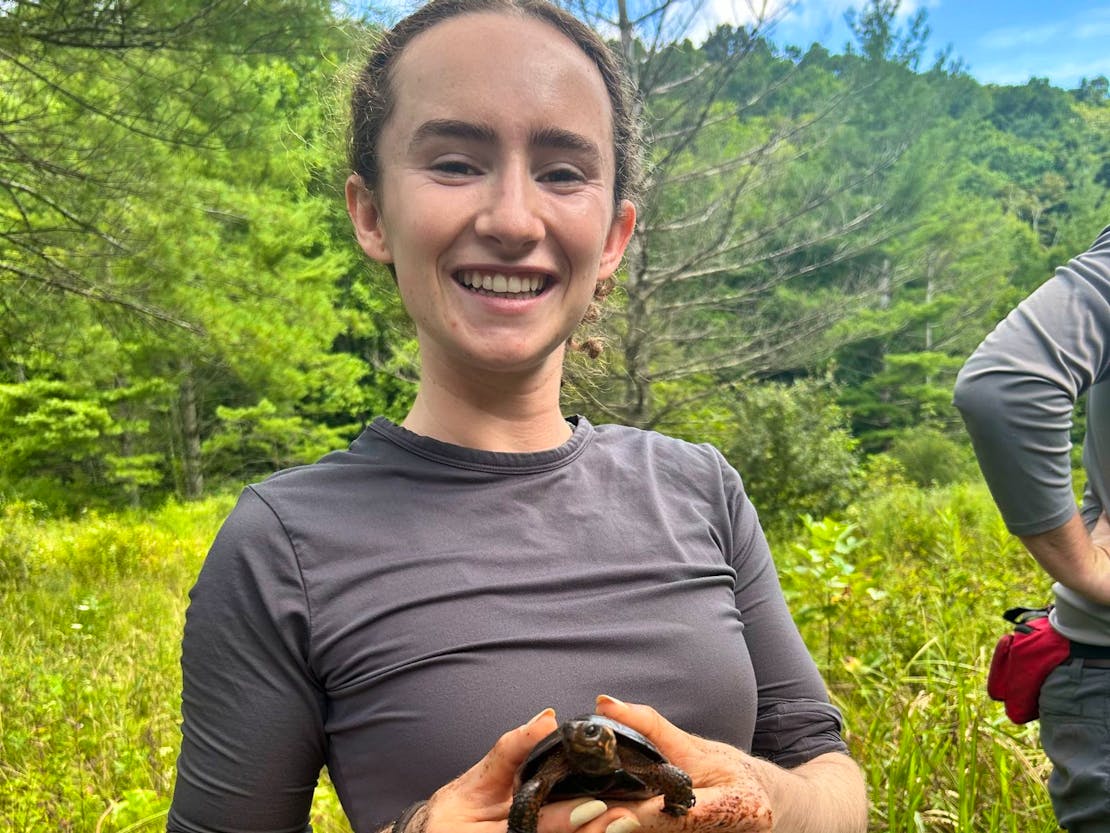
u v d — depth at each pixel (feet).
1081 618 5.45
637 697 3.79
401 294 4.18
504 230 3.81
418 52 4.06
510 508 4.11
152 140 25.81
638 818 3.21
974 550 21.98
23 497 52.42
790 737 4.52
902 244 63.05
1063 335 5.09
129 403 60.39
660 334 34.47
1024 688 5.85
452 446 4.19
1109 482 5.69
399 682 3.68
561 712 3.66
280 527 3.93
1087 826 5.55
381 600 3.79
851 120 42.29
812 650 13.83
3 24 22.13
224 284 30.01
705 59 31.50
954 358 84.12
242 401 67.56
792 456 37.09
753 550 4.81
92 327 32.91
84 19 23.06
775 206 36.55
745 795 3.31
